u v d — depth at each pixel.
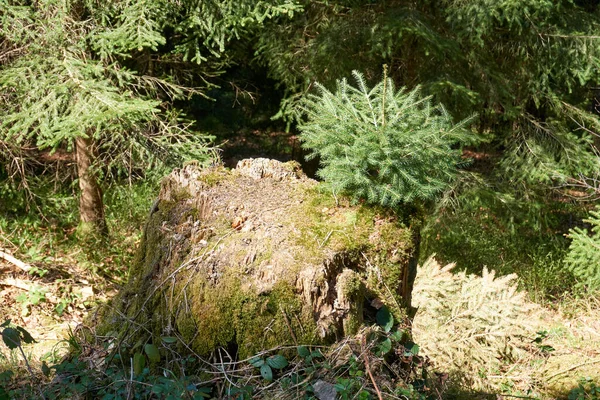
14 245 7.83
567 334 6.48
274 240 3.53
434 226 7.93
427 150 3.92
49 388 3.46
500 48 8.84
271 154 11.48
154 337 3.63
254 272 3.41
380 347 3.41
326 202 3.90
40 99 6.41
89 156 8.08
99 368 3.59
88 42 7.33
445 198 8.05
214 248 3.56
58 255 7.84
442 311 5.06
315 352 3.31
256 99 11.03
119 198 8.82
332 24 8.66
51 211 8.65
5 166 8.23
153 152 7.24
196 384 3.30
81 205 8.24
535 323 5.07
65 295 6.89
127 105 6.12
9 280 6.91
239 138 11.59
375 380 3.26
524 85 8.99
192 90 8.16
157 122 7.62
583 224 9.69
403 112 3.97
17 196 8.45
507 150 9.10
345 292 3.41
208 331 3.42
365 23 8.35
